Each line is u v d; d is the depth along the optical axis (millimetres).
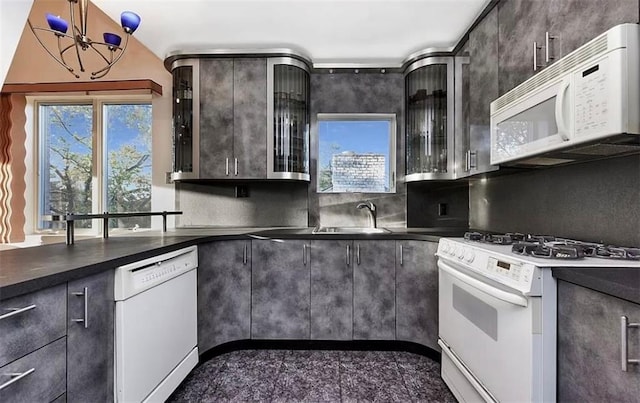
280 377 1927
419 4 2037
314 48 2619
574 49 1259
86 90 2803
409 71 2701
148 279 1436
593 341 910
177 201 2898
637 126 1022
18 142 2916
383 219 2895
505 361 1200
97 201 2957
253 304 2273
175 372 1685
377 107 2896
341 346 2295
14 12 1459
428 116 2596
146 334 1427
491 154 1828
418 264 2211
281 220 2906
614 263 1072
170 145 2912
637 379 774
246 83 2604
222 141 2611
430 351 2164
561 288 1045
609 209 1457
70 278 1030
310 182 2920
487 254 1350
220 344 2213
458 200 2873
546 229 1870
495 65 1881
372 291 2266
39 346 935
